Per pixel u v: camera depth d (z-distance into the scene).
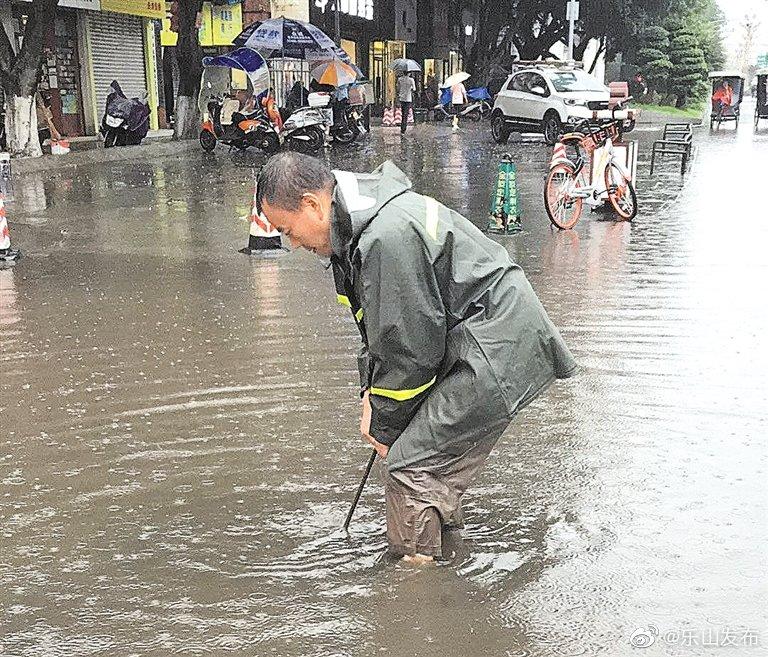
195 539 3.69
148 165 19.48
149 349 6.29
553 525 3.75
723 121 34.03
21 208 13.15
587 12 42.56
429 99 39.69
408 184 3.16
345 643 2.97
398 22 42.03
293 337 6.55
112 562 3.51
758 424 4.79
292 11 29.39
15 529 3.78
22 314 7.28
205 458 4.48
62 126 24.58
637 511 3.86
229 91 25.14
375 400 3.22
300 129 21.59
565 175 11.07
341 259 3.14
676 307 7.25
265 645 2.97
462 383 3.14
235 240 10.52
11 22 21.52
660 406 5.07
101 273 8.79
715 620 3.08
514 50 53.66
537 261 9.16
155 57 28.61
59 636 3.04
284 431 4.81
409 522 3.35
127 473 4.31
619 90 11.51
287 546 3.62
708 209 12.62
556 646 2.96
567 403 5.14
